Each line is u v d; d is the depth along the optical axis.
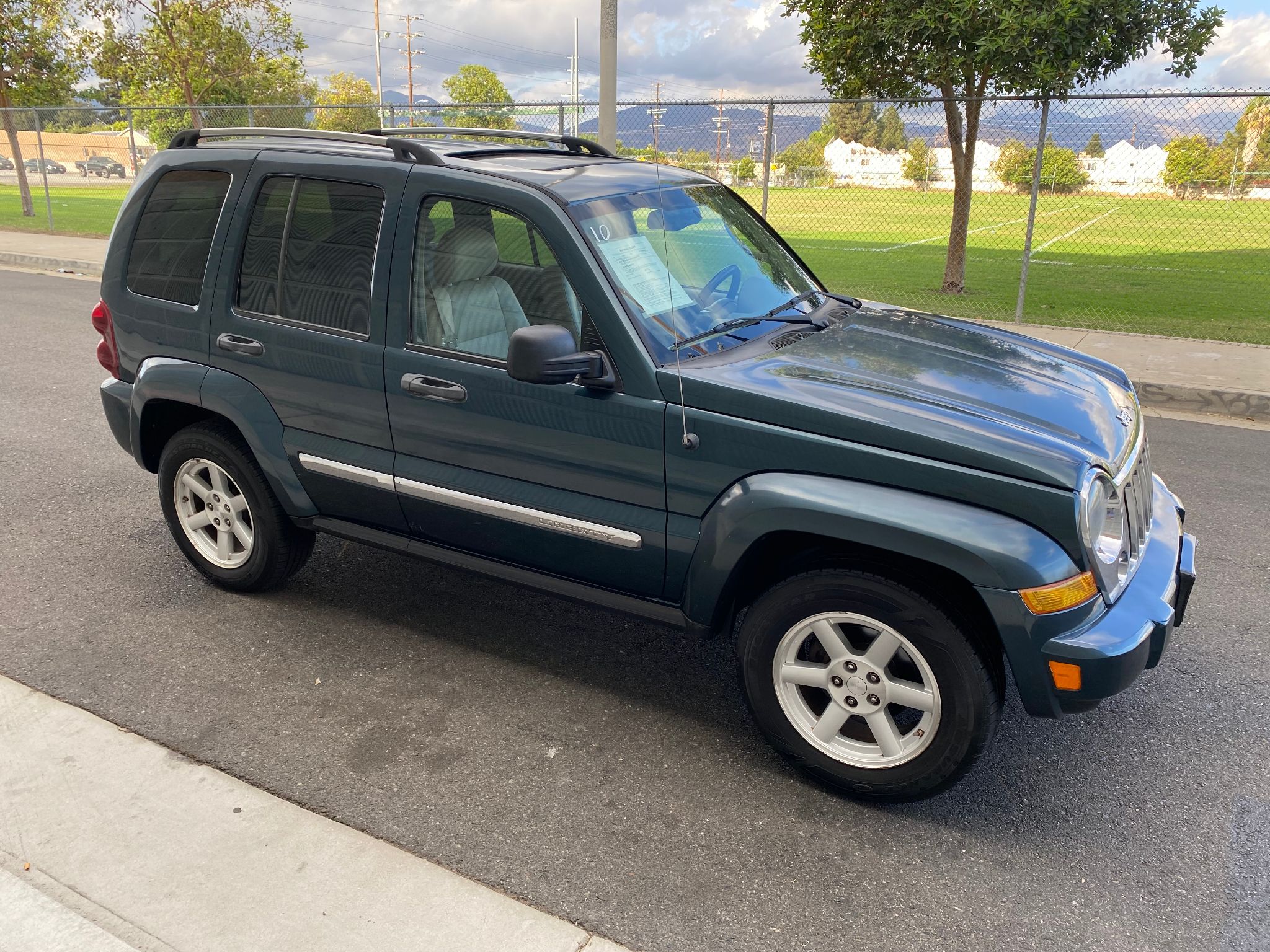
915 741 2.96
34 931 2.47
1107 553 2.82
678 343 3.23
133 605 4.28
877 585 2.86
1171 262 19.44
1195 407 7.93
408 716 3.50
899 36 11.97
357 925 2.51
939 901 2.69
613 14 9.73
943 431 2.81
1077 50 10.99
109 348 4.35
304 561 4.34
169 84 22.78
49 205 19.78
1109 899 2.70
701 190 4.05
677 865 2.79
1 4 24.34
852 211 14.45
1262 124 15.09
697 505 3.10
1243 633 4.20
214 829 2.87
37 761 3.17
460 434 3.46
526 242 3.30
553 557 3.46
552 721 3.50
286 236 3.79
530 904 2.62
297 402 3.82
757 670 3.13
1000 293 14.10
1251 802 3.13
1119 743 3.44
